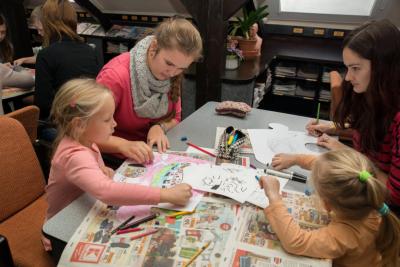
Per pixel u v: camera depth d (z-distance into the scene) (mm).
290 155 1144
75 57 2070
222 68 2576
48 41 2131
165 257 722
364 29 1050
